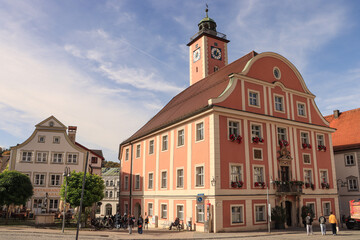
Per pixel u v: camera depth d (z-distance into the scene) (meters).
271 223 29.25
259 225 28.55
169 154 34.66
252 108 31.12
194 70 55.09
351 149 42.94
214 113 28.16
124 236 24.09
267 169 30.47
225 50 55.25
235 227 27.03
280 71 35.09
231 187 27.59
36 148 48.19
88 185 34.19
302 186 32.75
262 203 29.25
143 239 22.09
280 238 21.98
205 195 27.62
